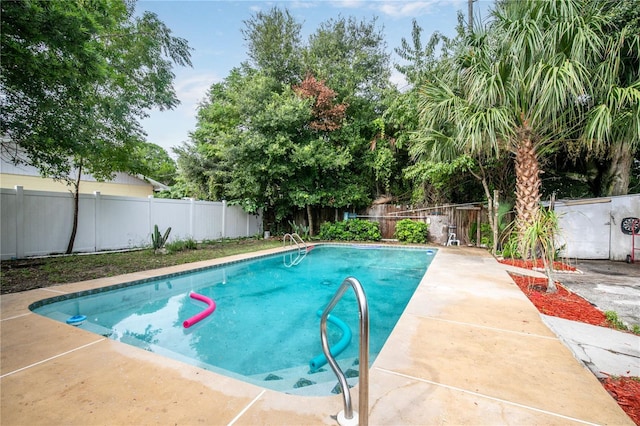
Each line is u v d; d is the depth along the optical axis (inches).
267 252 327.3
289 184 455.8
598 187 332.8
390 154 459.2
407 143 439.5
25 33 154.3
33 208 267.7
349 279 60.2
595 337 101.0
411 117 410.3
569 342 96.9
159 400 69.3
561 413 61.7
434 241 428.1
